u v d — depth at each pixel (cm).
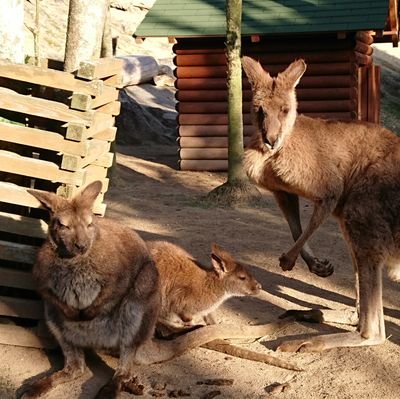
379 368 393
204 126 935
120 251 371
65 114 387
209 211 703
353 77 913
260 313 459
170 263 427
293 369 391
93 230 363
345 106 906
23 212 412
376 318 411
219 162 938
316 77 909
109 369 386
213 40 926
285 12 916
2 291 412
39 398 361
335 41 902
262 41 923
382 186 409
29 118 409
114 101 430
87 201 363
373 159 417
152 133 1169
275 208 723
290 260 432
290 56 916
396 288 504
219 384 376
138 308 376
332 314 442
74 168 386
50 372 384
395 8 1004
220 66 927
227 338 414
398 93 1503
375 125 431
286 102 418
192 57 932
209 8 963
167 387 374
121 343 374
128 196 757
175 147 1139
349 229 413
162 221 656
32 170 388
